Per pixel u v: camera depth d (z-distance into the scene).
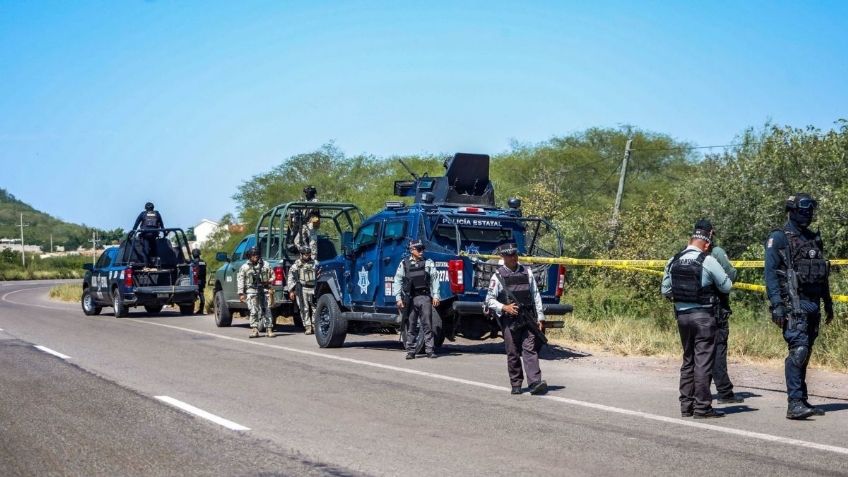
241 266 18.80
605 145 57.03
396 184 18.03
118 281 25.19
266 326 18.45
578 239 26.98
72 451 7.47
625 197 51.84
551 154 52.44
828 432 8.16
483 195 16.88
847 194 16.48
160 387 10.92
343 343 16.11
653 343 14.98
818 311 8.90
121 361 13.63
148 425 8.52
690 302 8.87
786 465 6.90
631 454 7.28
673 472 6.70
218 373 12.22
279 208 20.53
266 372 12.34
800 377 8.77
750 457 7.16
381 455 7.25
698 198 20.44
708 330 8.80
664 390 10.72
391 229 15.15
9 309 29.98
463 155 16.66
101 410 9.33
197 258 26.53
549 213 29.27
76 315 26.80
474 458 7.14
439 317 14.26
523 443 7.70
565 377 11.91
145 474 6.71
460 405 9.60
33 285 70.44
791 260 8.80
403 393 10.42
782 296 8.82
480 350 15.70
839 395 10.34
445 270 14.03
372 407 9.47
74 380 11.54
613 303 21.09
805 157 18.47
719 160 21.52
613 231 27.05
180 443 7.73
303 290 18.88
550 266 14.34
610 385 11.15
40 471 6.82
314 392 10.50
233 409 9.36
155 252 26.09
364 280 15.63
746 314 17.64
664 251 21.16
